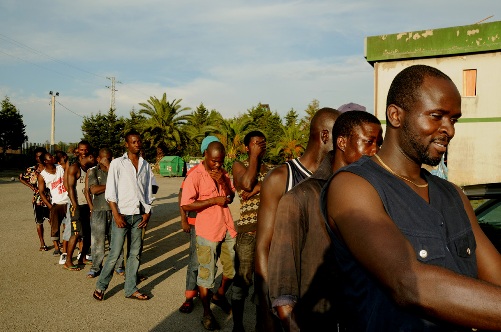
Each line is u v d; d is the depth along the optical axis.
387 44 11.76
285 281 1.61
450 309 0.91
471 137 11.72
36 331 4.01
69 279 5.74
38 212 7.39
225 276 4.49
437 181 1.29
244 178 3.71
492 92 11.41
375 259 1.03
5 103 37.62
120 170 4.96
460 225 1.20
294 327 1.54
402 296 0.97
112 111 47.38
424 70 1.20
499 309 0.88
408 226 1.12
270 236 2.19
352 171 1.21
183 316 4.49
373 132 1.89
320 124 2.32
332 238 1.25
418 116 1.17
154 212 12.26
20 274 5.92
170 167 33.78
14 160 36.25
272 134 55.94
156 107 43.59
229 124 42.34
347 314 1.27
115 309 4.64
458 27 11.24
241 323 3.86
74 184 6.18
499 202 3.41
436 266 0.97
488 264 1.25
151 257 7.07
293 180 2.26
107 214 5.85
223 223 4.26
